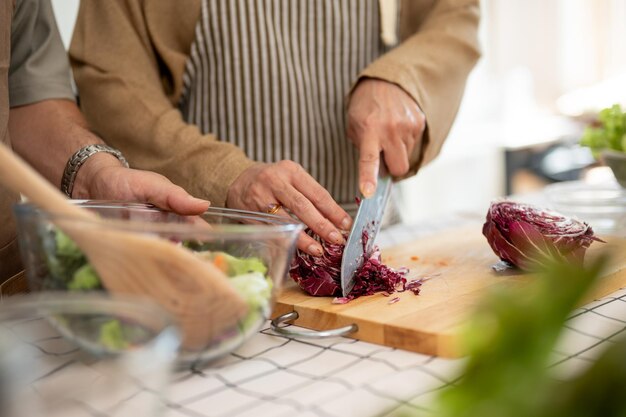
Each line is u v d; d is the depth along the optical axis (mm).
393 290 1006
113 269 674
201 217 949
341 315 893
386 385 706
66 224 668
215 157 1181
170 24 1390
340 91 1502
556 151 3316
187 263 663
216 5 1381
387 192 1259
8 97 1090
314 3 1438
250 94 1436
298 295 1007
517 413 354
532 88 3680
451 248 1274
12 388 469
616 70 3865
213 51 1416
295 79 1445
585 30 3857
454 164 3312
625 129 1572
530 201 1771
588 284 359
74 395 499
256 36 1409
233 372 752
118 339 531
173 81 1430
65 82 1210
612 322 874
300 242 1000
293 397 681
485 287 1019
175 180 1213
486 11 3414
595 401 354
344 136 1521
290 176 1080
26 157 1146
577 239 1059
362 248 1051
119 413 502
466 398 364
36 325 558
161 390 514
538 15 3631
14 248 1059
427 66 1366
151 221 926
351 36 1482
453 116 1451
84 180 1046
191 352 716
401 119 1269
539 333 358
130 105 1284
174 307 682
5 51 1021
